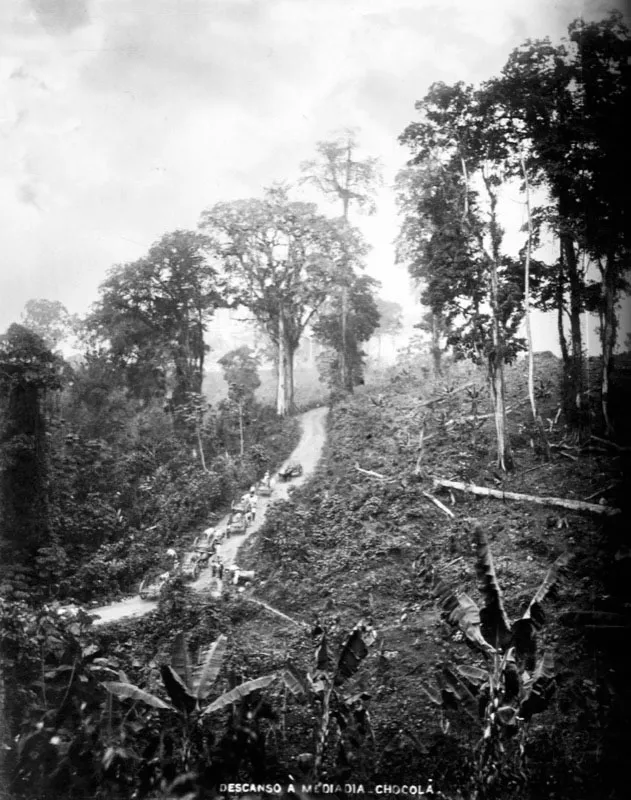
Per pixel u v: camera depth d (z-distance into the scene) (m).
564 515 15.21
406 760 10.74
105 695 11.91
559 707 11.39
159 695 12.03
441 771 10.46
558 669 11.80
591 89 16.03
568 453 16.78
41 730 11.28
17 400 16.38
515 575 13.85
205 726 11.44
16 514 15.84
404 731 11.26
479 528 9.97
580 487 15.69
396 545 15.77
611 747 10.37
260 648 13.38
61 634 13.01
